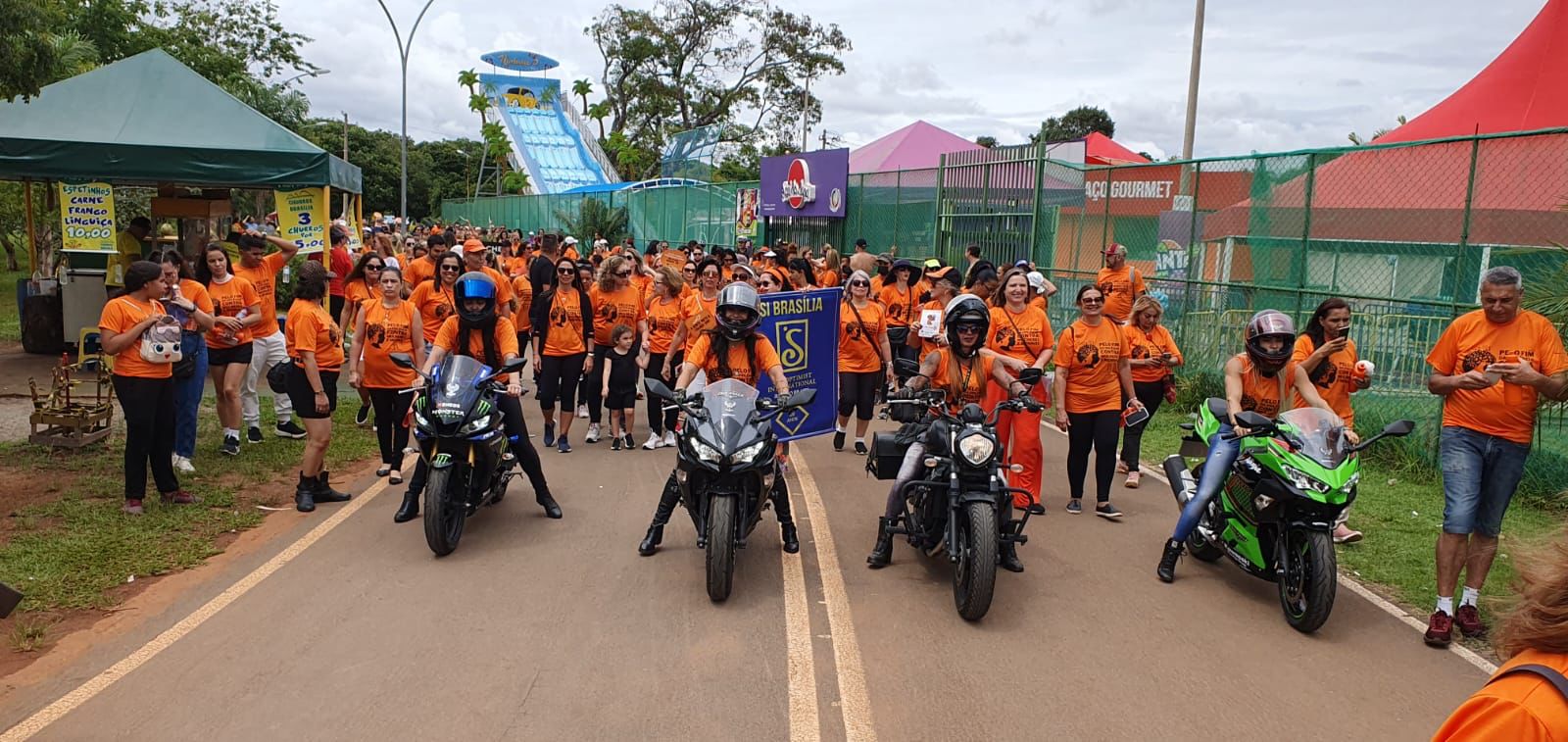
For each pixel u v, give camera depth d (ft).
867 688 15.64
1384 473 31.27
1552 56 46.52
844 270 54.90
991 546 17.90
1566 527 6.15
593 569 21.07
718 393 20.45
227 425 29.99
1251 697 15.65
